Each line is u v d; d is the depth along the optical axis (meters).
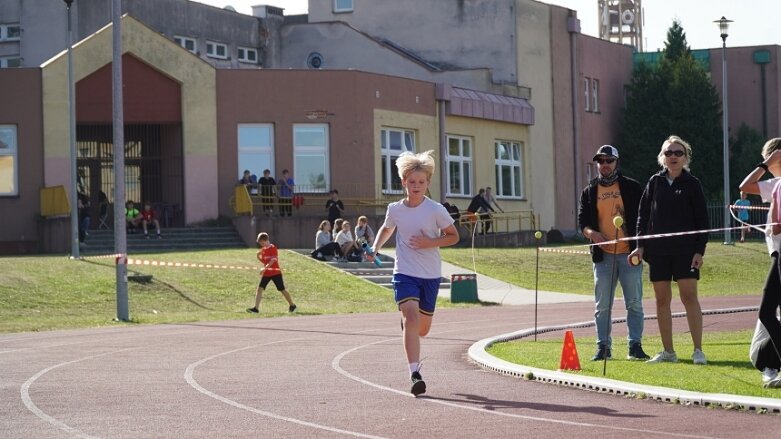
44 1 60.06
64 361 18.62
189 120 50.16
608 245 16.91
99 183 49.84
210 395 14.27
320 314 32.09
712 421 11.68
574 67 68.38
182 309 32.53
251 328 26.34
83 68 48.53
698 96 72.44
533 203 63.75
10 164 48.16
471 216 52.31
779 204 13.95
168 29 61.91
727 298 37.19
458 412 12.68
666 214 15.97
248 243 48.47
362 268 41.62
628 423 11.72
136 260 30.03
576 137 68.31
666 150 16.00
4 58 60.88
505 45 63.97
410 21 66.12
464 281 36.75
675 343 19.50
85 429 11.83
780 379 13.27
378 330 25.44
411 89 55.09
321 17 68.31
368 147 52.66
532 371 15.54
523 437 11.08
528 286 42.16
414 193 14.07
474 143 59.22
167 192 50.44
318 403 13.50
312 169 51.97
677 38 79.38
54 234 46.25
